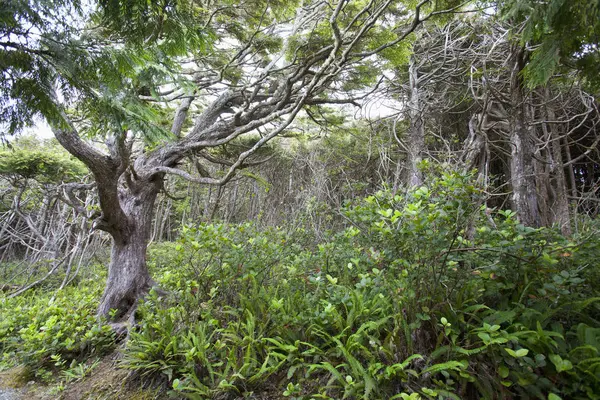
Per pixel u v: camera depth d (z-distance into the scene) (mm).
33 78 2090
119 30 2072
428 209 2367
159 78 3162
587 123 7375
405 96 6648
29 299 6621
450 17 3799
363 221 2922
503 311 2160
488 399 1880
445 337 2246
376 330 2531
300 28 6367
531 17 2428
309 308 3016
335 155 9008
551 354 1798
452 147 6508
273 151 9586
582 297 2225
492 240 2408
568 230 4559
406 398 1789
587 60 2539
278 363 2779
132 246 5359
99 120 2771
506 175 7586
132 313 4520
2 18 1727
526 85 3113
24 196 10266
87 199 7559
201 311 3498
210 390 2668
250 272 3434
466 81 6641
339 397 2367
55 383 3516
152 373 3145
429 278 2352
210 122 7055
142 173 5844
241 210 11305
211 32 2326
